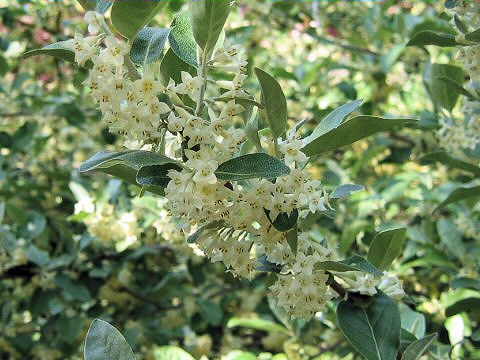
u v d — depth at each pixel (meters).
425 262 0.74
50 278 0.87
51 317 0.92
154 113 0.31
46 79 1.28
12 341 0.96
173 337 1.04
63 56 0.36
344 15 1.23
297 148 0.35
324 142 0.36
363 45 1.06
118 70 0.30
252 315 1.01
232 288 0.98
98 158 0.31
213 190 0.31
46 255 0.87
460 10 0.41
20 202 0.91
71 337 0.89
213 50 0.35
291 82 1.19
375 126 0.35
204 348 0.96
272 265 0.39
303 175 0.34
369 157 0.86
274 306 0.73
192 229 0.39
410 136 0.94
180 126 0.32
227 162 0.32
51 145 1.09
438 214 0.86
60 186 0.98
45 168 1.03
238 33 1.05
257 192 0.33
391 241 0.44
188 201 0.32
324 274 0.37
